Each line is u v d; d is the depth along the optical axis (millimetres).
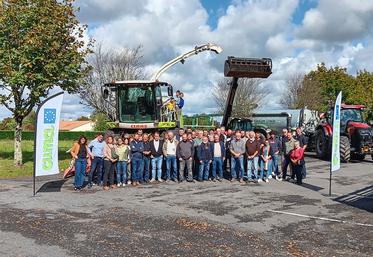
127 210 10125
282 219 9422
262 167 15203
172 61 23656
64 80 19938
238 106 41312
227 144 16000
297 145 14617
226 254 6938
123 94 18172
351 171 17906
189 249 7172
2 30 18578
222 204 10977
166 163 15102
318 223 9102
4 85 19062
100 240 7621
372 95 46812
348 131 21656
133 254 6871
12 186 13719
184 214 9758
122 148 14008
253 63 18266
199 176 15180
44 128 12000
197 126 28984
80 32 20297
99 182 14008
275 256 6883
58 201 11188
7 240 7578
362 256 6949
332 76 47719
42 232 8109
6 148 32062
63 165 19828
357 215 9859
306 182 14914
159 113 18219
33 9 18922
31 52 18656
